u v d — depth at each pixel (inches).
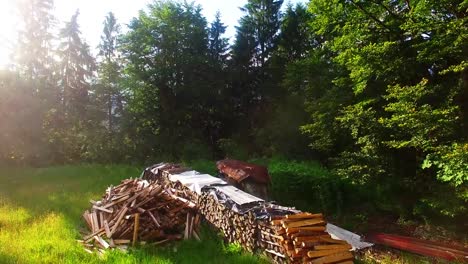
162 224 395.5
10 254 322.3
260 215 351.3
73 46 1700.3
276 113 1143.6
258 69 1550.2
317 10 601.6
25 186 716.7
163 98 1348.4
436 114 402.9
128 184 524.1
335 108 616.4
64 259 322.7
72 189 676.7
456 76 455.2
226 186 483.8
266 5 1573.6
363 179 512.4
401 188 508.4
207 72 1444.4
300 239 301.1
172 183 565.0
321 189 559.5
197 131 1346.0
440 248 374.3
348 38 545.0
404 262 348.2
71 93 1556.3
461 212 422.9
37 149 1155.9
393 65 486.6
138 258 325.4
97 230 396.8
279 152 940.0
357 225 486.3
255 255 342.6
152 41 1321.4
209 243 383.6
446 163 392.5
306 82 994.7
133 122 1280.8
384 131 506.0
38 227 426.0
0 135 1081.4
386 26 513.7
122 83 1291.8
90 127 1291.8
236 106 1533.0
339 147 669.3
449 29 407.5
